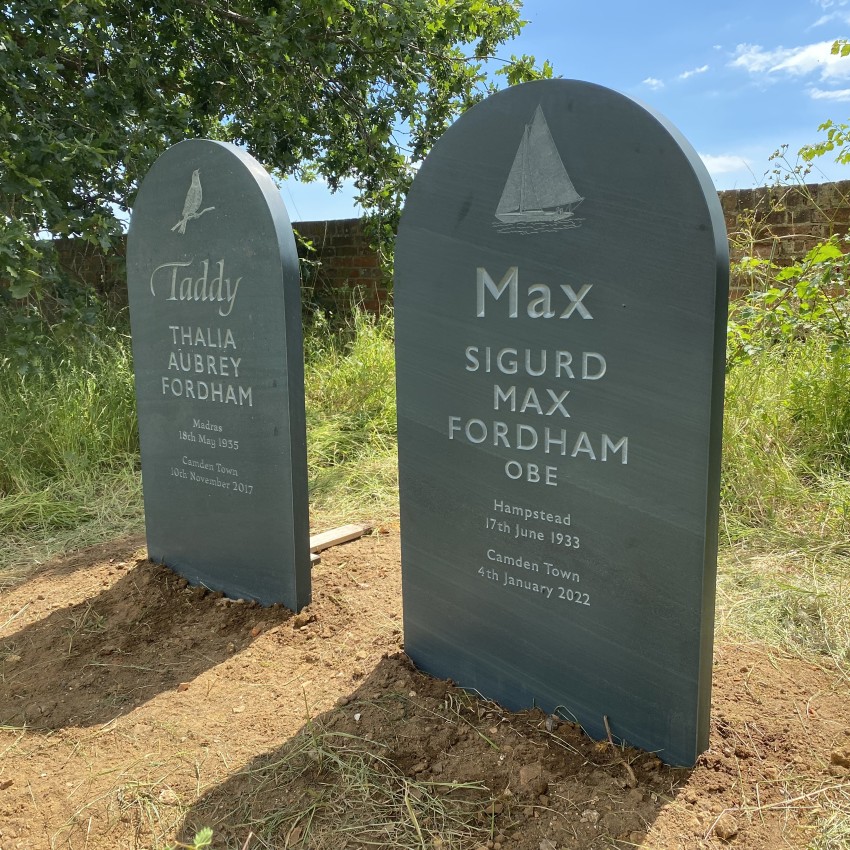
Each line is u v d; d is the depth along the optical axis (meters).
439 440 2.54
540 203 2.17
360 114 7.88
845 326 4.79
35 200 5.29
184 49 7.45
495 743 2.35
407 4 6.95
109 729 2.58
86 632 3.26
